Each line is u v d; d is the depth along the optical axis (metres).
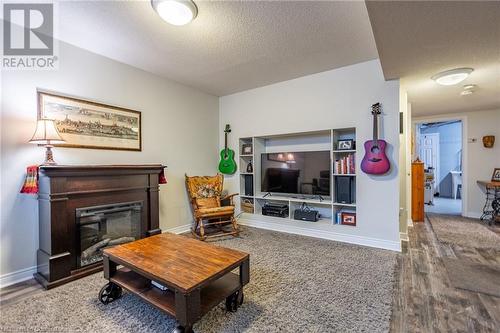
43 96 2.38
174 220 3.70
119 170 2.65
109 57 2.90
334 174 3.34
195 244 2.01
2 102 2.16
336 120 3.31
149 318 1.64
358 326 1.54
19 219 2.24
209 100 4.37
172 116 3.69
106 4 1.94
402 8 1.58
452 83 2.89
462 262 2.56
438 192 8.13
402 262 2.55
